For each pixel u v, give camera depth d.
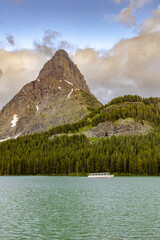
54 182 134.62
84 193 85.88
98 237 38.28
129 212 54.62
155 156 183.88
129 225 44.50
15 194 84.31
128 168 189.38
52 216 51.38
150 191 90.69
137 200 70.19
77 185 115.56
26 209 58.34
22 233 40.34
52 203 66.19
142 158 191.75
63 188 102.50
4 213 54.22
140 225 44.38
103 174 180.12
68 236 38.81
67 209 58.16
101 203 65.75
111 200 70.44
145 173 182.12
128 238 37.78
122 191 91.06
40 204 64.69
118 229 42.16
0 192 89.88
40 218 49.72
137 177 171.50
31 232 40.81
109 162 195.12
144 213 53.56
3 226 44.19
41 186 112.19
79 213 53.94
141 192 88.00
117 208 58.94
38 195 81.56
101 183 125.06
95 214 52.88
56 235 39.31
